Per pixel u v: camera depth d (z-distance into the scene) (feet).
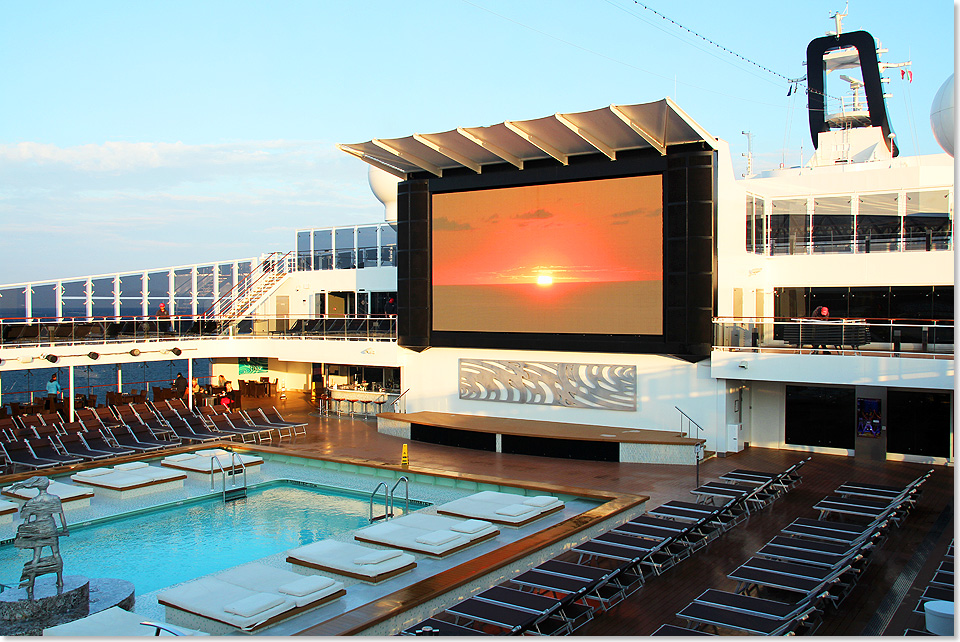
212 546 46.78
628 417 73.87
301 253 119.75
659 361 72.18
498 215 78.89
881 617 33.94
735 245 74.18
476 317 81.00
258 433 81.61
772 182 91.04
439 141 73.56
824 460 68.44
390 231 109.19
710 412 69.97
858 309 80.53
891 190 79.00
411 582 37.50
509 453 72.54
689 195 68.39
